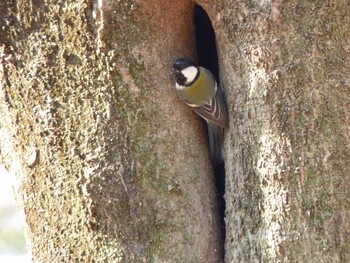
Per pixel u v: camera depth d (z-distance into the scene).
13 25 9.42
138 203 9.35
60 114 9.43
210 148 9.98
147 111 9.43
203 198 9.77
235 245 9.39
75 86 9.36
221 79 9.67
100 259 9.39
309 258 8.83
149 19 9.41
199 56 10.41
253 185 9.17
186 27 9.98
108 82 9.29
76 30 9.23
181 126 9.69
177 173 9.56
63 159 9.45
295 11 8.72
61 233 9.56
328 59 8.77
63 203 9.50
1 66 9.59
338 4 8.71
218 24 9.24
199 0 9.25
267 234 9.03
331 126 8.79
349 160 8.80
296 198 8.84
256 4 8.84
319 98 8.78
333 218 8.79
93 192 9.32
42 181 9.60
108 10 9.12
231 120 9.46
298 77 8.78
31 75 9.45
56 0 9.22
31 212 9.77
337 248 8.78
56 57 9.36
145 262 9.34
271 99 8.90
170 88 9.61
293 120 8.83
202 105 9.57
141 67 9.39
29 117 9.57
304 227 8.83
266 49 8.84
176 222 9.49
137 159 9.37
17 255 16.22
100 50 9.23
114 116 9.32
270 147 8.95
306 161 8.81
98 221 9.35
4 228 16.62
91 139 9.35
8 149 9.95
